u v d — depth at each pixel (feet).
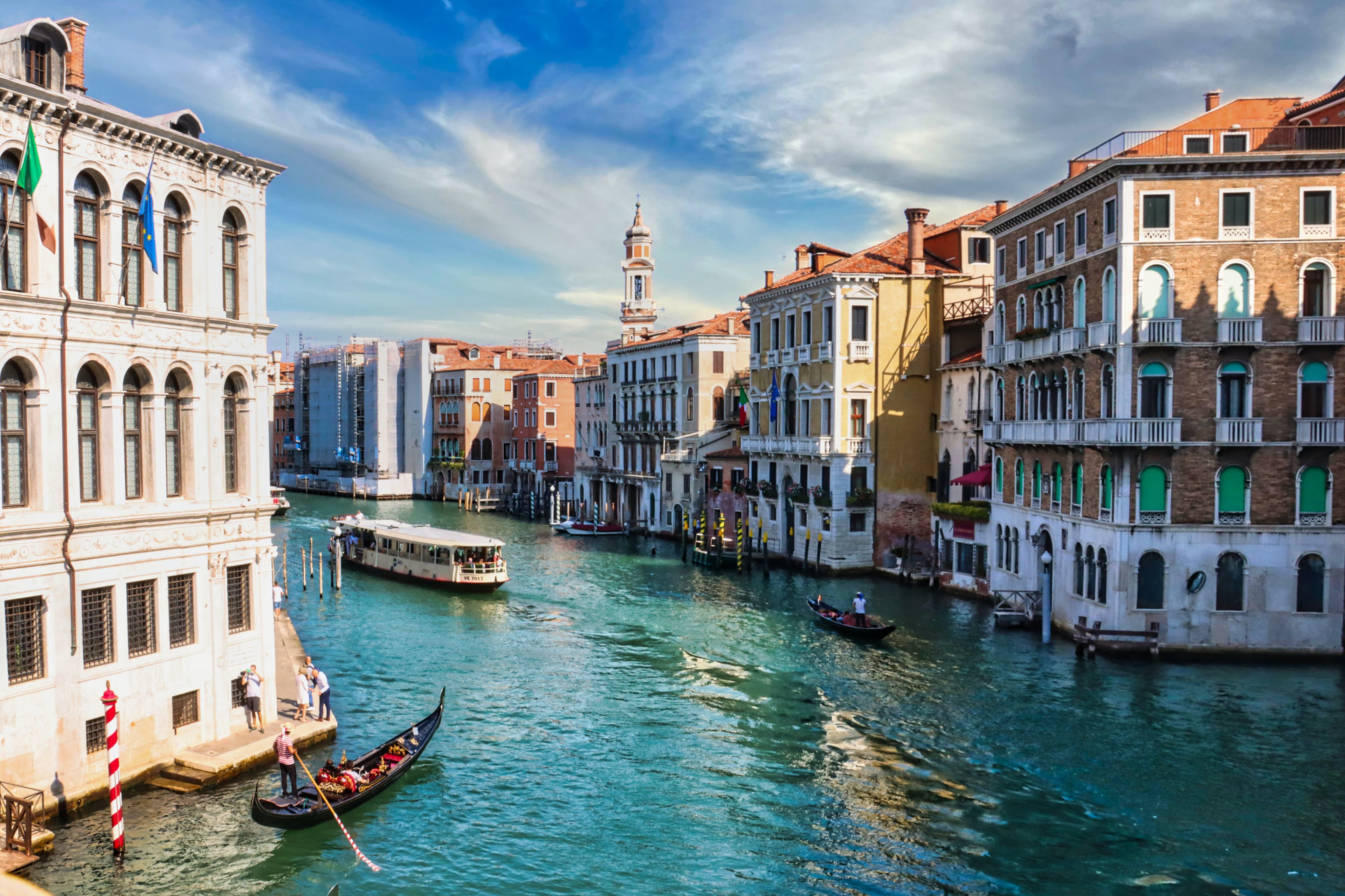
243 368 66.59
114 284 57.77
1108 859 55.31
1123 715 78.07
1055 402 108.88
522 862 55.52
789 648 102.27
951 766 68.64
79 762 56.03
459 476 302.25
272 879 52.31
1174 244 92.17
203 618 63.77
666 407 209.46
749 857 56.18
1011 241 120.06
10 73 54.08
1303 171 91.40
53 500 54.34
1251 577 92.53
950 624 112.27
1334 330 90.84
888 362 147.02
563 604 128.26
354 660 97.30
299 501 298.56
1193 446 92.17
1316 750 70.33
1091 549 98.27
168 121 62.49
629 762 70.38
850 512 147.95
